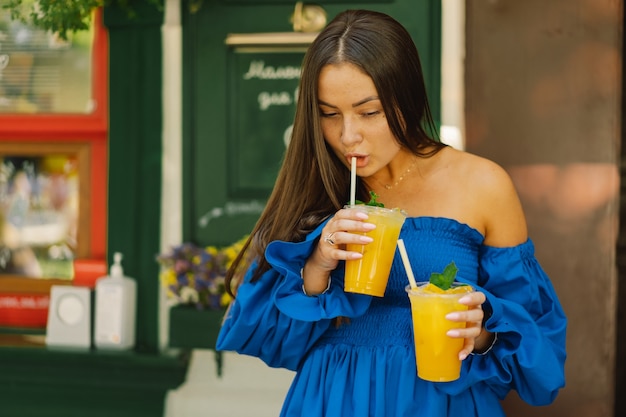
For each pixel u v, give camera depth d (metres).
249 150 3.36
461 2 3.15
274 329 1.93
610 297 3.13
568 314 3.15
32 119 3.54
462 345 1.71
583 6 3.09
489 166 1.93
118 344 3.33
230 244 3.38
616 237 3.13
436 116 3.18
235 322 1.93
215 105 3.36
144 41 3.39
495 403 1.91
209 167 3.38
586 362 3.15
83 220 3.58
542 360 1.76
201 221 3.40
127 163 3.43
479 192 1.90
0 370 3.42
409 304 1.89
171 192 3.40
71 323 3.38
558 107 3.12
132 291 3.39
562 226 3.14
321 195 1.97
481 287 1.91
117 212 3.45
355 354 1.90
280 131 3.34
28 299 3.61
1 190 3.64
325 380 1.91
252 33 3.31
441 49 3.17
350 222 1.70
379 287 1.75
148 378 3.31
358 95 1.73
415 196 1.94
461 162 1.94
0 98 3.57
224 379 3.33
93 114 3.51
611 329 3.14
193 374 3.34
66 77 3.52
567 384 3.17
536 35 3.12
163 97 3.39
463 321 1.65
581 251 3.14
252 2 3.30
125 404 3.40
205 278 3.20
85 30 3.38
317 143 1.83
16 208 3.64
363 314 1.91
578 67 3.11
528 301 1.89
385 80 1.74
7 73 3.55
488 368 1.81
